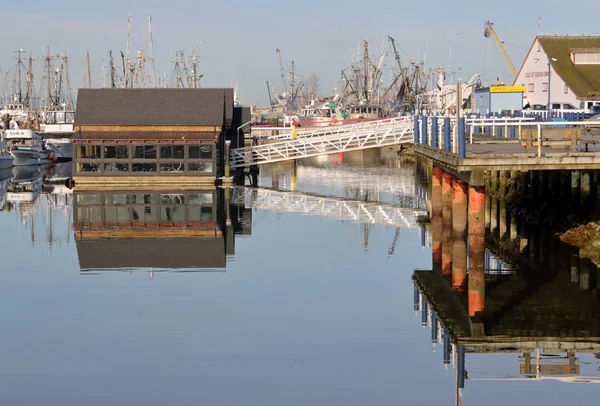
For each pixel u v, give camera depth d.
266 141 120.88
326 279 36.38
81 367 24.66
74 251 44.34
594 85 100.38
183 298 33.03
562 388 22.69
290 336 27.55
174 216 58.44
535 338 27.03
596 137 43.94
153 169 80.62
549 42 108.25
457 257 35.88
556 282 34.59
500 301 31.61
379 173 99.06
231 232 50.81
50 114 154.00
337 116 161.50
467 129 65.56
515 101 82.69
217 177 82.69
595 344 26.44
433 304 31.47
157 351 26.08
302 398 22.11
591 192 42.53
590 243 40.44
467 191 39.19
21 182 94.12
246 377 23.70
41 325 29.12
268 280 36.38
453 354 25.59
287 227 52.69
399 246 44.78
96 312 30.88
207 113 82.88
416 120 52.12
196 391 22.67
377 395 22.28
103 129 81.12
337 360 25.14
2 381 23.53
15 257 42.66
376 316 29.92
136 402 21.91
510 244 42.72
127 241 47.69
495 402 21.80
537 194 49.44
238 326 28.78
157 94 84.25
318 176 95.62
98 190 77.31
